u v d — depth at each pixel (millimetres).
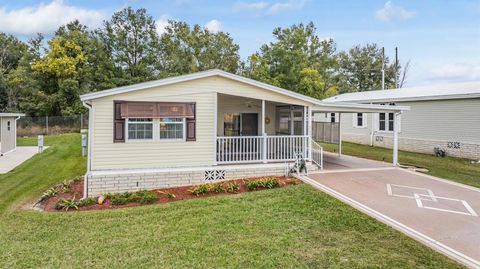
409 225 7012
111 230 6840
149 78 31422
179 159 10492
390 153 18312
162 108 10148
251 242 6180
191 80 10477
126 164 9938
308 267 5246
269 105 14875
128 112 9758
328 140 17391
